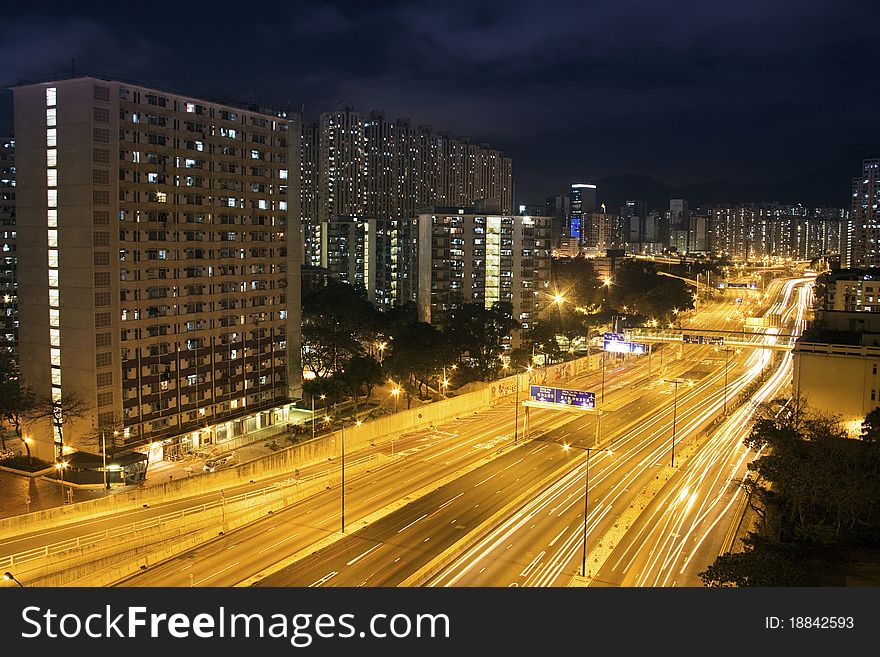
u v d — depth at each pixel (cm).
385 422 12812
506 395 16338
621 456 11725
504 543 8144
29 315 11081
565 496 9800
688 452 11906
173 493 9519
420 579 7125
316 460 11388
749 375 19488
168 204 11550
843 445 8794
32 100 10750
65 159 10544
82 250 10475
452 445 12381
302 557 7725
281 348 13888
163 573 7375
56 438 10800
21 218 11000
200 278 12144
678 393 16938
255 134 13088
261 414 13362
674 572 7400
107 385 10769
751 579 5797
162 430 11619
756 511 8981
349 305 18762
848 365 11919
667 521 8862
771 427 9088
